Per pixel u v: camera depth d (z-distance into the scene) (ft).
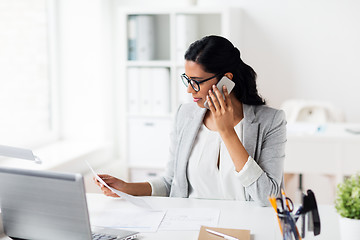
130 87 12.55
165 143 12.51
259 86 13.30
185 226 5.04
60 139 12.83
